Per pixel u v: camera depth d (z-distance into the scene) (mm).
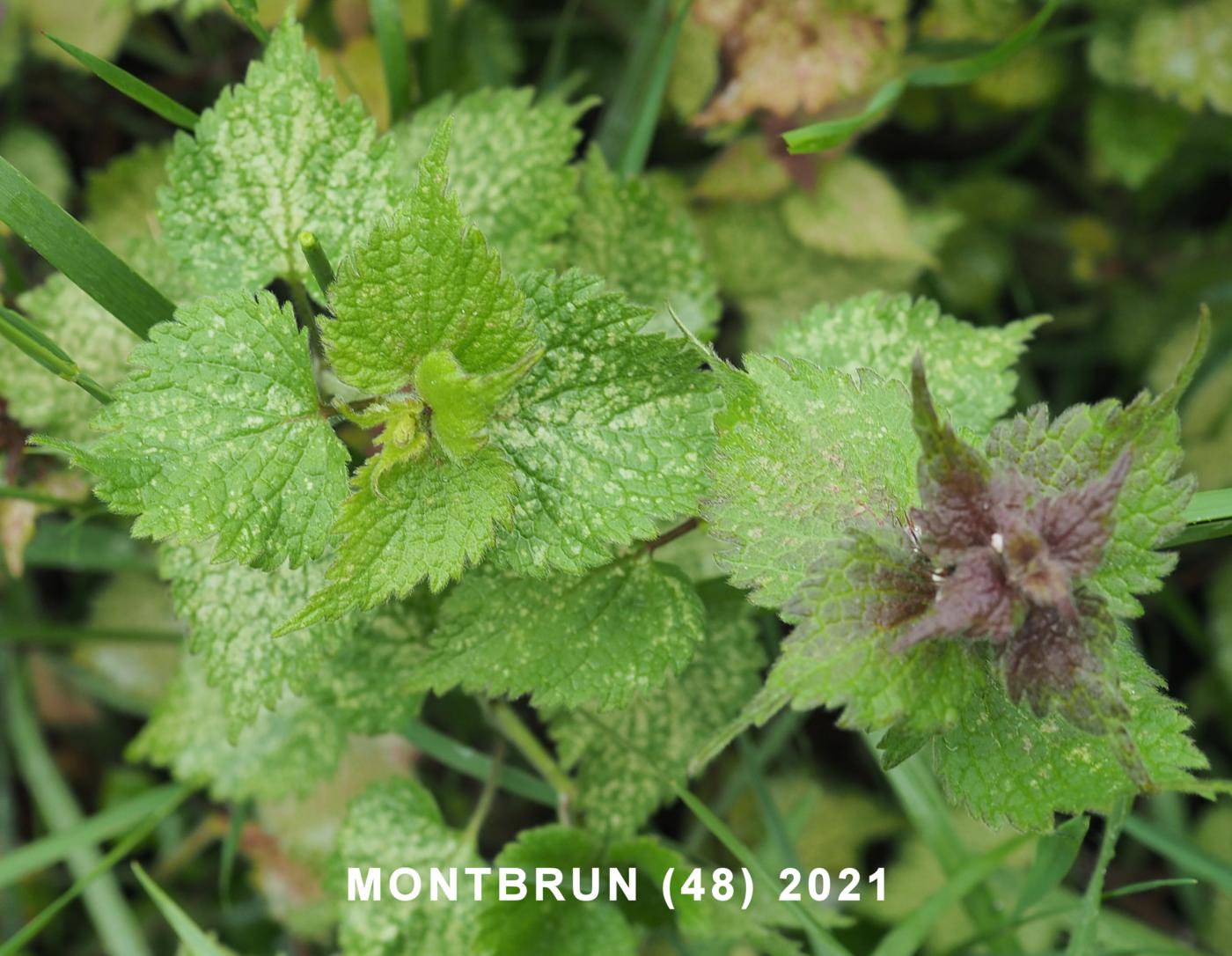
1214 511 316
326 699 343
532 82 475
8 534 354
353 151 310
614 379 293
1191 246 473
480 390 268
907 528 285
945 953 376
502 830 438
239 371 282
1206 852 374
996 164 472
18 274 378
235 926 439
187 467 276
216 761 371
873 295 325
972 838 404
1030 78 445
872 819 423
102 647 445
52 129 469
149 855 447
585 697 300
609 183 362
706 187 427
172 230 309
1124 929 383
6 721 446
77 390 341
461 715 411
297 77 309
